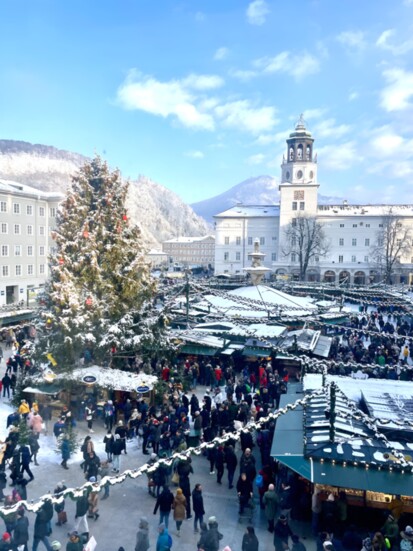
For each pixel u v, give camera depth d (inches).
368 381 709.9
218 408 696.4
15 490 455.8
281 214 3890.3
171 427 621.9
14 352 1136.8
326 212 3865.7
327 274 3784.5
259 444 618.2
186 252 7460.6
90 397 778.8
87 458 549.3
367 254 3764.8
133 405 741.3
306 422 550.0
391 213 3636.8
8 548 398.6
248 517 494.6
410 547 392.8
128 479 580.4
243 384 850.8
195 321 1283.2
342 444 489.1
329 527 445.1
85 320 831.7
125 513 503.8
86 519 482.9
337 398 605.3
